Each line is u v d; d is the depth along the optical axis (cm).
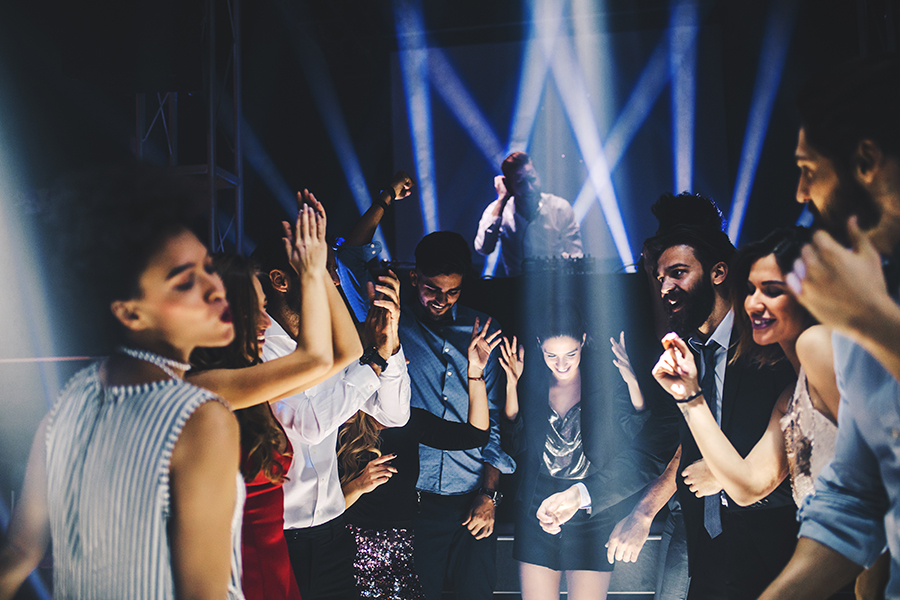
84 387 95
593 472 216
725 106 827
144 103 556
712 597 167
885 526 100
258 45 859
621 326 278
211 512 88
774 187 740
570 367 220
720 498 167
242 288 140
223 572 90
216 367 135
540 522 213
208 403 91
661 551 210
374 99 939
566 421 221
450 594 240
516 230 716
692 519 176
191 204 95
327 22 891
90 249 87
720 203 818
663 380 148
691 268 204
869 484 104
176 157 560
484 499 216
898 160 92
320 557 175
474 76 885
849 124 94
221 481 89
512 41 879
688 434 177
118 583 87
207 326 95
